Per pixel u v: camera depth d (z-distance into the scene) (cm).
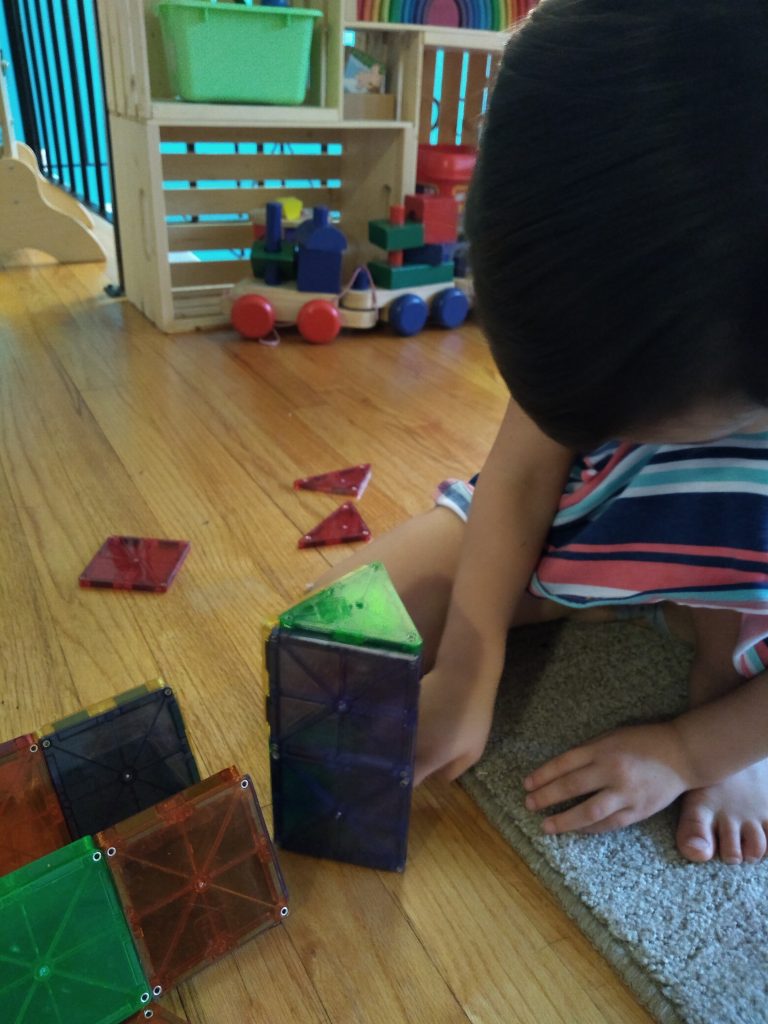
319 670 49
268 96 160
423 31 169
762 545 58
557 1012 47
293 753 52
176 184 208
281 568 88
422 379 147
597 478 68
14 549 90
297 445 117
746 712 59
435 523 78
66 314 178
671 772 58
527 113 31
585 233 30
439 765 59
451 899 54
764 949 50
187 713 67
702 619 69
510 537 68
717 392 33
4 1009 43
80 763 51
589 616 81
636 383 32
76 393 134
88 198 290
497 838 58
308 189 201
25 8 299
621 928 51
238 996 47
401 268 171
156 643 76
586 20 31
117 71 165
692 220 29
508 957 50
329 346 165
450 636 65
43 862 43
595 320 31
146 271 172
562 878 54
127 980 45
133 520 96
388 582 53
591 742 61
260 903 50
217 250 205
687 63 29
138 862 45
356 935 51
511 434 69
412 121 176
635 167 29
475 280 35
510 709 69
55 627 77
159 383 140
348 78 178
